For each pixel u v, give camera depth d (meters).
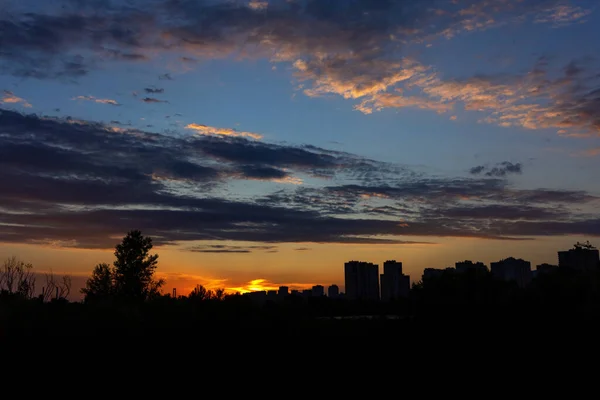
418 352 24.23
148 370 20.19
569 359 22.80
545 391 18.89
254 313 27.28
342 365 22.02
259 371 21.00
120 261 49.69
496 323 27.59
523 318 27.66
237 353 22.89
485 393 18.78
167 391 18.38
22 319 22.08
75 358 20.39
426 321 28.52
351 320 28.52
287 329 25.98
